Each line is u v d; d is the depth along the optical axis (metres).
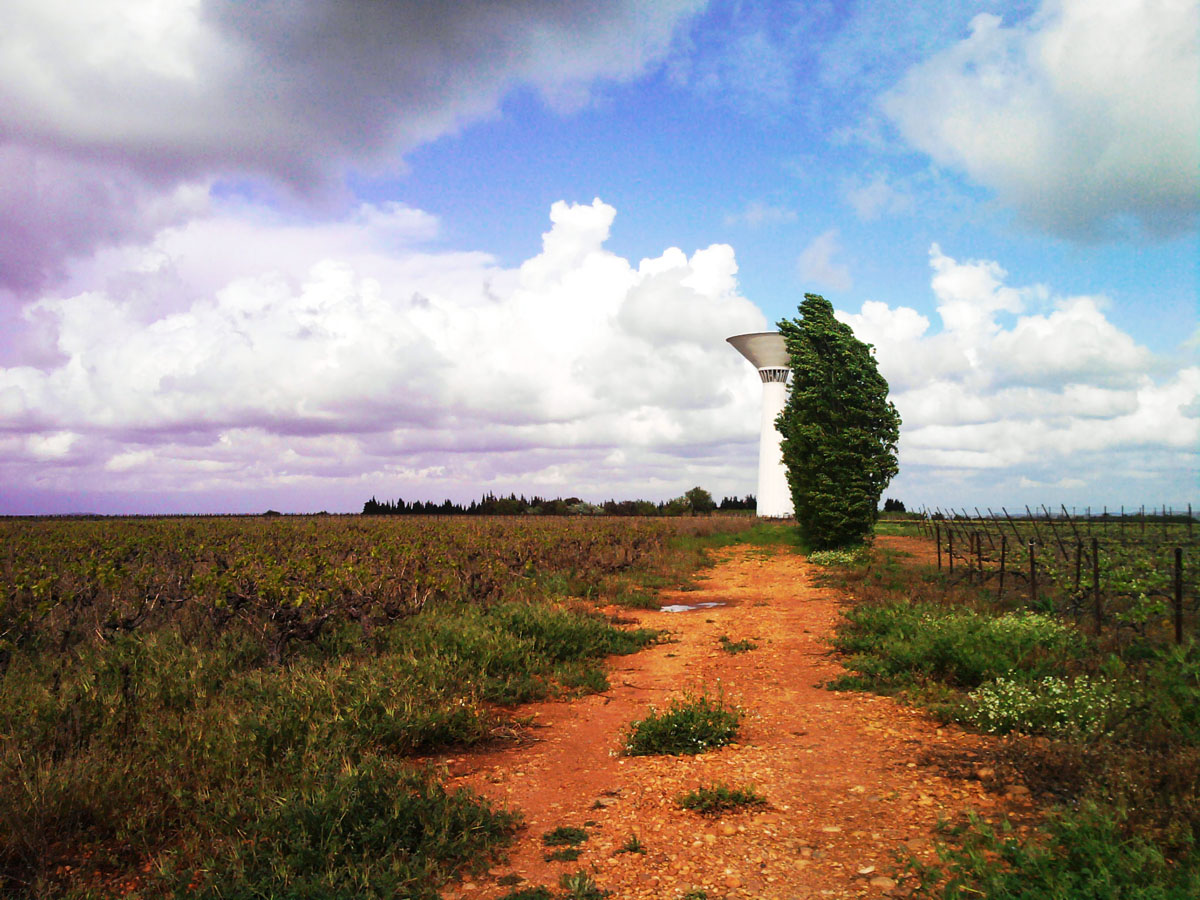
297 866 4.54
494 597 16.28
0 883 4.48
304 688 7.75
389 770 5.95
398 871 4.54
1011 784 5.77
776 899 4.29
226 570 15.28
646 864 4.83
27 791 5.04
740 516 65.44
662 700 9.66
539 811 5.90
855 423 31.02
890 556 28.11
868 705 8.85
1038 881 4.03
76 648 10.05
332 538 28.48
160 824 5.29
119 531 32.62
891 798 5.78
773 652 12.52
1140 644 10.09
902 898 4.18
